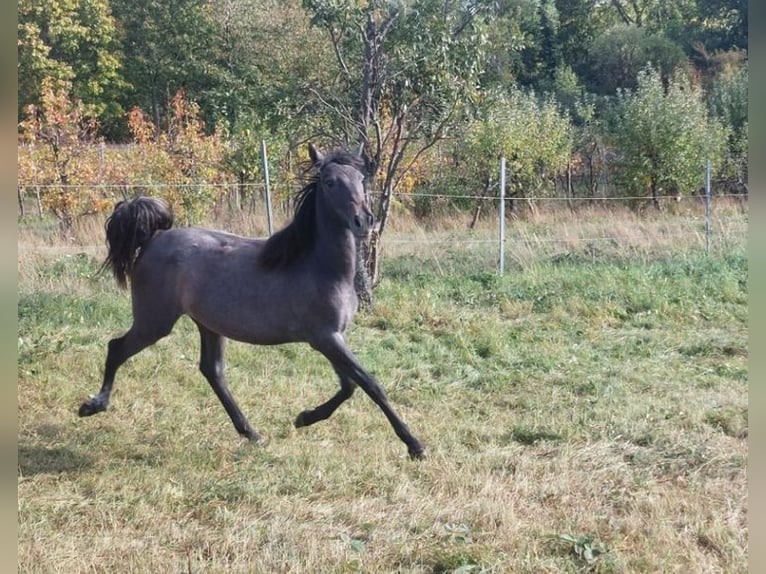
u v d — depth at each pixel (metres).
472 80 10.05
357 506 4.68
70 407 6.46
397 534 4.31
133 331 5.79
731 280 10.69
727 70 27.75
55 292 9.50
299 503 4.75
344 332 5.48
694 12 38.59
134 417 6.27
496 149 17.50
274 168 13.83
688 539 4.18
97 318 8.83
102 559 4.09
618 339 8.71
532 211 17.44
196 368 7.38
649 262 12.26
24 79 23.47
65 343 7.90
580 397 6.84
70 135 13.80
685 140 18.05
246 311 5.41
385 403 5.33
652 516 4.46
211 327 5.59
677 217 16.45
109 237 5.87
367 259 10.16
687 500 4.64
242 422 5.89
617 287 10.55
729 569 3.84
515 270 11.88
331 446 5.74
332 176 5.15
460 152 17.91
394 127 10.67
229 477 5.16
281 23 24.42
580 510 4.58
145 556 4.09
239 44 25.72
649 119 18.20
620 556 3.99
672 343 8.52
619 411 6.30
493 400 6.80
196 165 13.54
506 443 5.81
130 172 13.58
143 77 28.53
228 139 15.21
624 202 18.73
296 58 20.56
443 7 9.96
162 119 27.83
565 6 39.72
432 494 4.87
